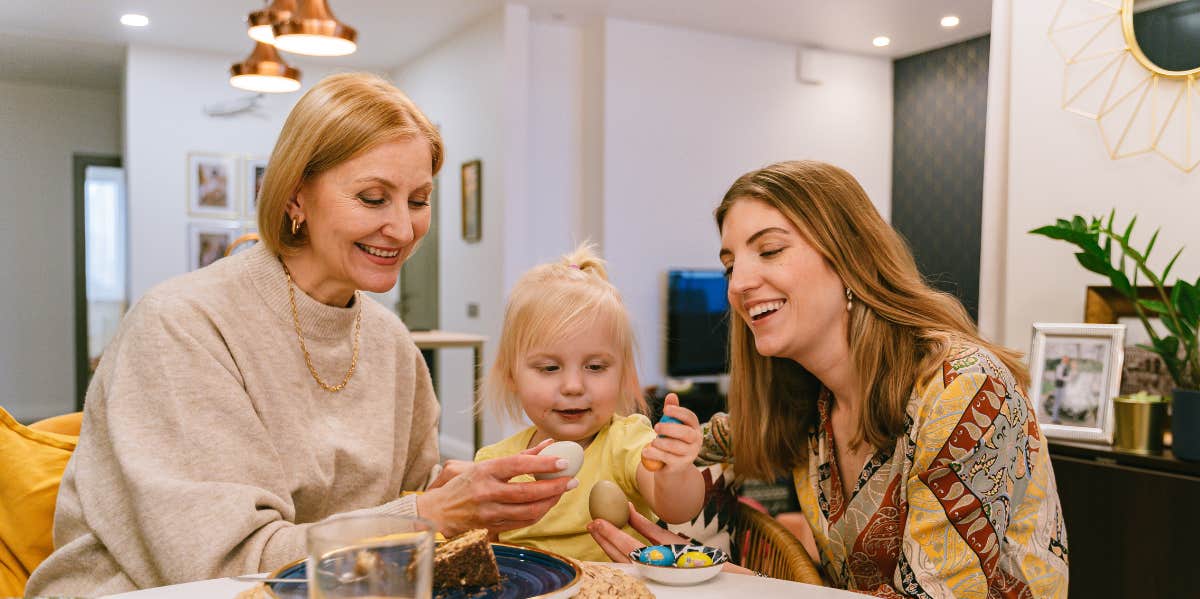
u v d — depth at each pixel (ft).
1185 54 7.10
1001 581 3.75
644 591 2.79
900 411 3.79
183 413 3.76
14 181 25.72
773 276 3.90
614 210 18.90
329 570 1.93
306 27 10.94
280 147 4.10
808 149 21.43
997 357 3.91
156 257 21.81
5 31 20.12
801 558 3.86
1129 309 7.49
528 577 2.89
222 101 22.47
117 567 3.80
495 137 18.60
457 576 2.72
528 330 4.75
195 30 20.08
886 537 3.92
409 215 4.19
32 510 4.67
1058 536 3.93
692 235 19.85
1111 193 7.64
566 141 19.48
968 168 20.67
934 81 21.58
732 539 4.89
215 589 2.92
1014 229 8.38
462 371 20.30
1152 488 6.46
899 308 3.94
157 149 21.76
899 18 18.90
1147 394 7.14
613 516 4.04
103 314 27.20
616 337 4.80
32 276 26.07
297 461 4.15
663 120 19.44
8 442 4.78
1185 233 7.14
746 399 4.50
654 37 19.31
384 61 23.34
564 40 19.44
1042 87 8.14
